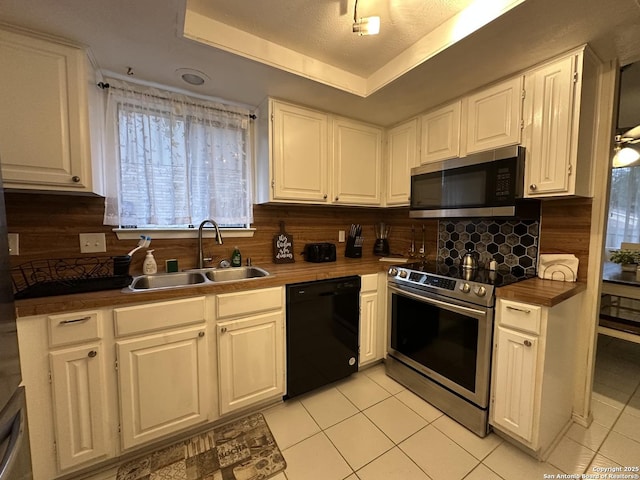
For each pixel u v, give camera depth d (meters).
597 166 1.55
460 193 1.85
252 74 1.66
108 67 1.59
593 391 1.96
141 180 1.77
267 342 1.71
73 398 1.24
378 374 2.23
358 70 1.85
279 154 2.01
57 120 1.33
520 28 1.25
